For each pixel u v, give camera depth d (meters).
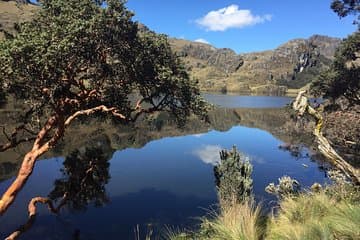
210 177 24.77
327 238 5.59
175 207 18.09
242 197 12.38
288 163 29.25
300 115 9.88
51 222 15.68
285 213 8.50
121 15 13.09
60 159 28.22
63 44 11.61
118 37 13.55
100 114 16.81
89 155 24.38
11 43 11.86
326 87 38.50
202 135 48.31
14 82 12.72
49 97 13.79
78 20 12.40
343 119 29.00
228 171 13.52
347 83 36.91
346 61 37.91
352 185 10.24
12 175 22.75
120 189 21.30
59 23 13.03
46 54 11.34
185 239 9.91
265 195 18.42
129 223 15.62
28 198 18.78
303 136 46.28
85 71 14.59
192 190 21.50
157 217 16.59
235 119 73.25
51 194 19.41
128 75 14.66
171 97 15.61
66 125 14.44
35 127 16.97
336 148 28.69
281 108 110.00
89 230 14.90
